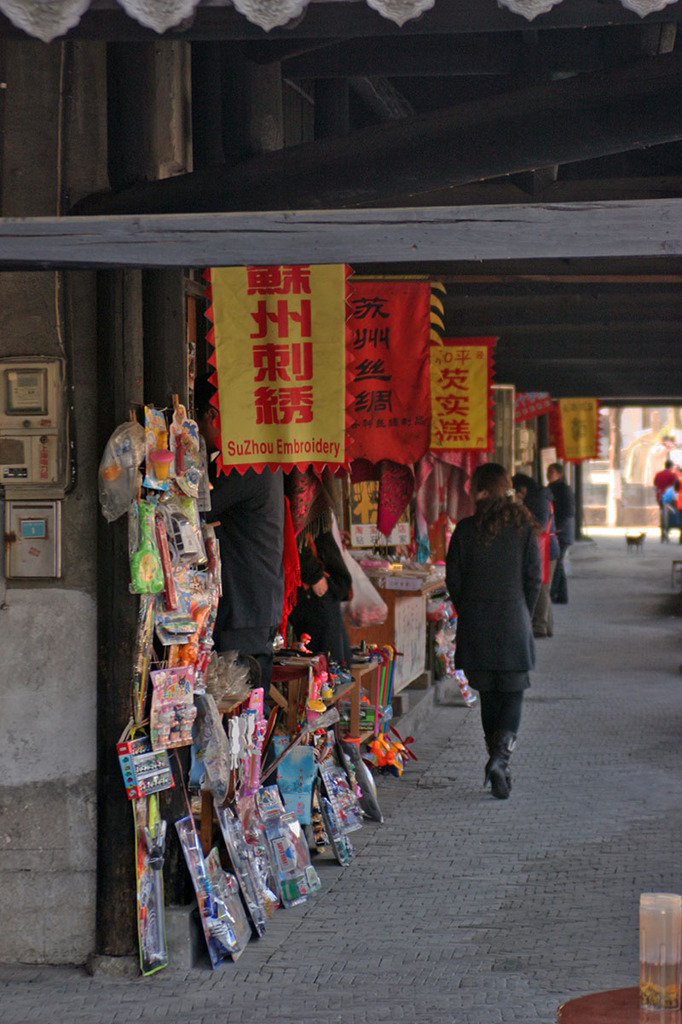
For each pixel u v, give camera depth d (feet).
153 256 15.33
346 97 31.09
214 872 20.75
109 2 12.80
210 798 21.94
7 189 19.94
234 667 22.44
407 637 39.45
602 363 63.26
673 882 23.47
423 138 18.90
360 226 14.99
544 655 55.77
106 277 19.60
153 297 20.24
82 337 19.90
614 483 181.27
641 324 50.65
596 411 89.76
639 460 180.65
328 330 20.68
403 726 36.50
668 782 31.45
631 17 13.23
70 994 18.79
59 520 19.95
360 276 34.68
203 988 18.94
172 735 19.72
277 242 15.14
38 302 19.85
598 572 102.68
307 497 26.73
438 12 13.47
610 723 39.50
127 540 19.45
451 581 30.99
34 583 20.08
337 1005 18.10
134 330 19.69
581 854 25.44
